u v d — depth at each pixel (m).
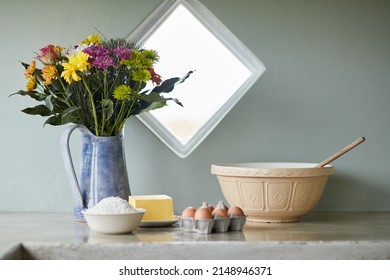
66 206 2.79
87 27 2.80
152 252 2.01
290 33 2.82
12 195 2.80
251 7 2.81
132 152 2.80
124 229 2.17
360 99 2.83
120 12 2.80
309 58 2.82
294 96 2.82
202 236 2.15
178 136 3.05
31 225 2.41
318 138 2.82
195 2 2.85
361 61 2.83
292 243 2.03
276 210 2.43
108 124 2.48
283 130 2.82
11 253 1.90
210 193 2.80
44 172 2.79
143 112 2.74
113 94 2.43
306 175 2.37
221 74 3.10
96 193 2.45
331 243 2.03
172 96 3.08
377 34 2.83
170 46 3.10
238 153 2.81
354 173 2.83
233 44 2.91
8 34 2.80
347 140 2.83
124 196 2.47
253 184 2.41
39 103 2.80
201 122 3.08
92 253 2.01
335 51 2.82
